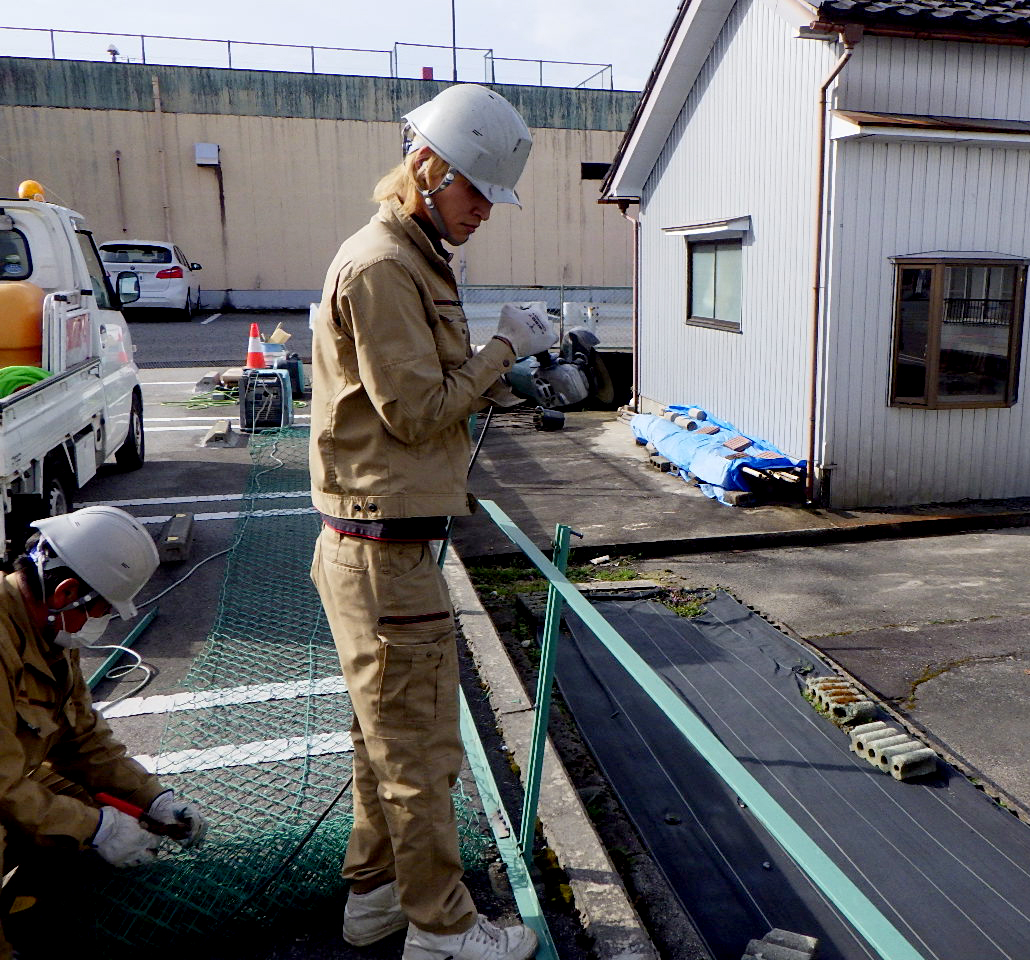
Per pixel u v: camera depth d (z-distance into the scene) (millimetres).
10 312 5340
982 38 6762
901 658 4789
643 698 4312
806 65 7074
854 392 7223
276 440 8773
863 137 6633
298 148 22125
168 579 5125
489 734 3678
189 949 2359
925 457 7492
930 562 6371
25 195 6438
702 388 9555
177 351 15695
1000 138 6621
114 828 2213
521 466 9047
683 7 8469
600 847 2863
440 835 1966
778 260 7730
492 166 1833
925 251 7109
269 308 22562
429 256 1857
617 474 8672
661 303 10547
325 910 2484
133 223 21516
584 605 2172
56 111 20734
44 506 4750
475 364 1875
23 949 2256
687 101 9359
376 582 1877
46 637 2094
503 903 2561
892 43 6789
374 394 1773
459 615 4781
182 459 8297
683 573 6188
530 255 23859
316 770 3152
